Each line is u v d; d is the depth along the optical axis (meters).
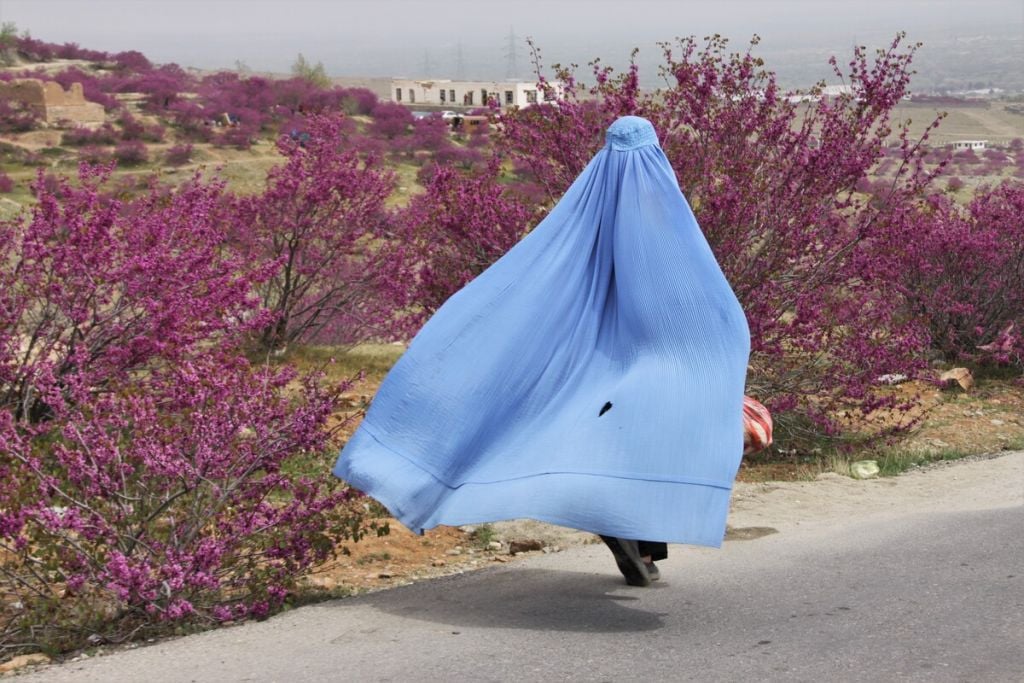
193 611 5.29
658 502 4.82
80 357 8.27
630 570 5.53
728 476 4.90
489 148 10.81
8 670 4.80
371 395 11.28
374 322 14.58
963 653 4.27
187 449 5.75
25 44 114.25
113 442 5.61
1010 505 7.88
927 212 12.52
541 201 10.63
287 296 14.00
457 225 10.64
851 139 9.93
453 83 137.50
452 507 5.05
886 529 6.90
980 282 14.30
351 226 14.00
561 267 5.40
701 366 5.06
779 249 10.09
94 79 91.69
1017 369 14.19
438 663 4.31
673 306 5.14
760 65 10.12
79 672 4.46
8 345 8.38
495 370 5.25
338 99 87.69
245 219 13.67
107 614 5.34
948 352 14.68
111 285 8.61
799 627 4.71
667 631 4.73
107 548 5.51
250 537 5.79
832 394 10.77
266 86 88.44
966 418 11.77
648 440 4.90
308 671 4.27
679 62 10.27
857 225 10.28
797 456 10.33
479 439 5.23
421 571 6.77
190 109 75.88
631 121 5.42
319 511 5.82
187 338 8.67
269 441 5.77
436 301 11.54
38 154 62.53
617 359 5.30
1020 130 167.00
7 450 5.47
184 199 9.33
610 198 5.42
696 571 5.94
